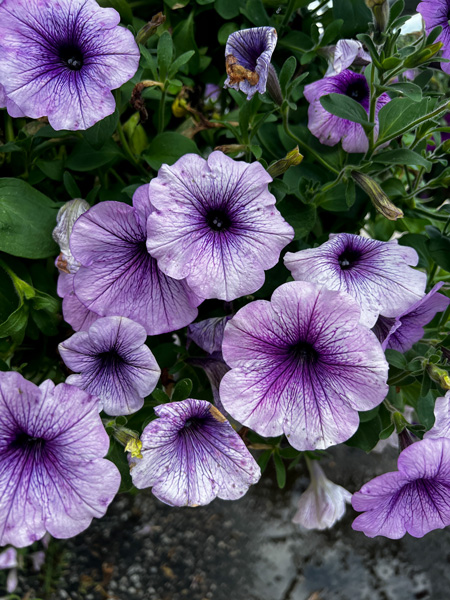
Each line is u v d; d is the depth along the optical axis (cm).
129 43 22
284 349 23
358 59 28
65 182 27
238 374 22
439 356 24
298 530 54
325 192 28
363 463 57
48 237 26
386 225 32
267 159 30
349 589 51
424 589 51
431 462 22
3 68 22
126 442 22
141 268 24
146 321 24
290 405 23
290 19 32
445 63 28
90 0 23
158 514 54
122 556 51
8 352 27
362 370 22
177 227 22
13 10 22
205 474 23
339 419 23
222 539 53
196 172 22
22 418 21
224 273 22
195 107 32
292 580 51
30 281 26
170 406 22
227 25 31
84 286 23
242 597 50
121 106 27
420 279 23
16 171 28
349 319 22
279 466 31
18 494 22
